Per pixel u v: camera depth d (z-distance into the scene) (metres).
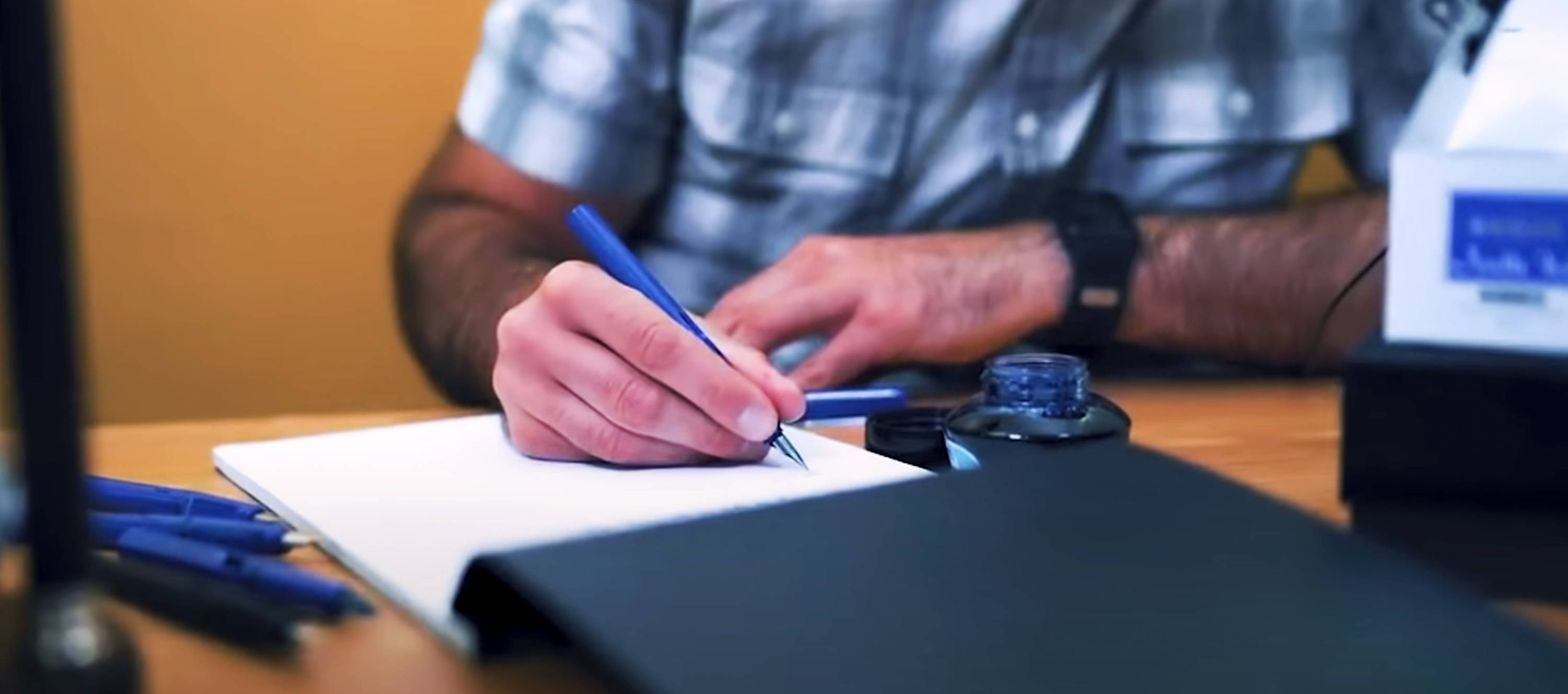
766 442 0.51
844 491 0.39
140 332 0.78
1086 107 0.81
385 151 0.79
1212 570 0.32
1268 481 0.51
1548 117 0.41
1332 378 0.80
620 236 0.80
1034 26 0.80
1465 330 0.39
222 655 0.35
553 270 0.59
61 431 0.26
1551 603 0.37
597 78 0.78
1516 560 0.38
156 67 0.77
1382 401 0.38
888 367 0.81
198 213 0.78
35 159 0.24
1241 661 0.28
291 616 0.36
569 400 0.52
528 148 0.78
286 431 0.64
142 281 0.78
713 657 0.28
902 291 0.80
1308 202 0.82
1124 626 0.29
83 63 0.76
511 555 0.34
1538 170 0.37
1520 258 0.38
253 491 0.50
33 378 0.26
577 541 0.35
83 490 0.27
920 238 0.81
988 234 0.81
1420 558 0.36
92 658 0.27
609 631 0.29
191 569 0.38
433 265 0.79
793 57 0.79
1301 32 0.81
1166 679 0.27
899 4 0.79
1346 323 0.80
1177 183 0.81
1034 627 0.29
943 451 0.54
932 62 0.80
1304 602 0.31
